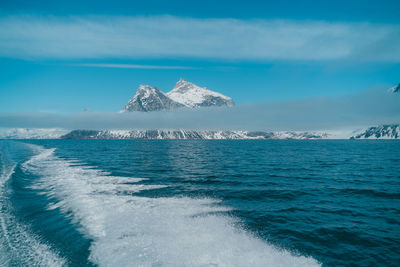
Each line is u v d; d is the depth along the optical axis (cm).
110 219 1542
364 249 1253
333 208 1947
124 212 1692
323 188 2683
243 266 1028
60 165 4712
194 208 1852
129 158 6725
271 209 1888
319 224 1588
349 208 1948
